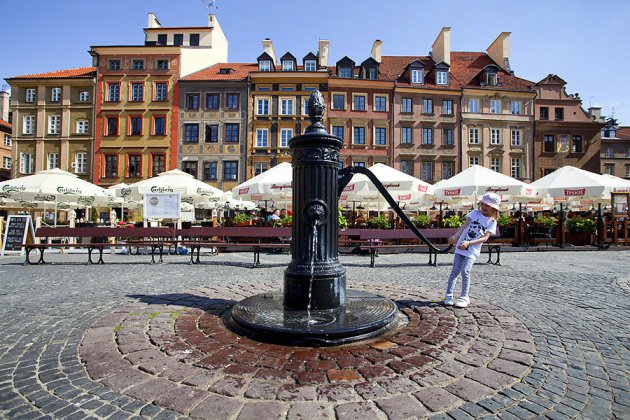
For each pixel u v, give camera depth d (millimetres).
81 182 14688
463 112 34812
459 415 2068
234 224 13352
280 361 2738
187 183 14234
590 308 4605
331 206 3805
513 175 35219
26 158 33344
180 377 2492
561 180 14430
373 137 33812
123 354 2895
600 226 14648
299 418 2018
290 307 3760
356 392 2291
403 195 15555
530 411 2129
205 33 36875
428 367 2658
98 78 32750
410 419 2023
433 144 34312
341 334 3072
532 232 16266
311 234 3756
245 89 32844
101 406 2162
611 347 3201
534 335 3496
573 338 3428
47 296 5152
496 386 2402
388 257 11227
